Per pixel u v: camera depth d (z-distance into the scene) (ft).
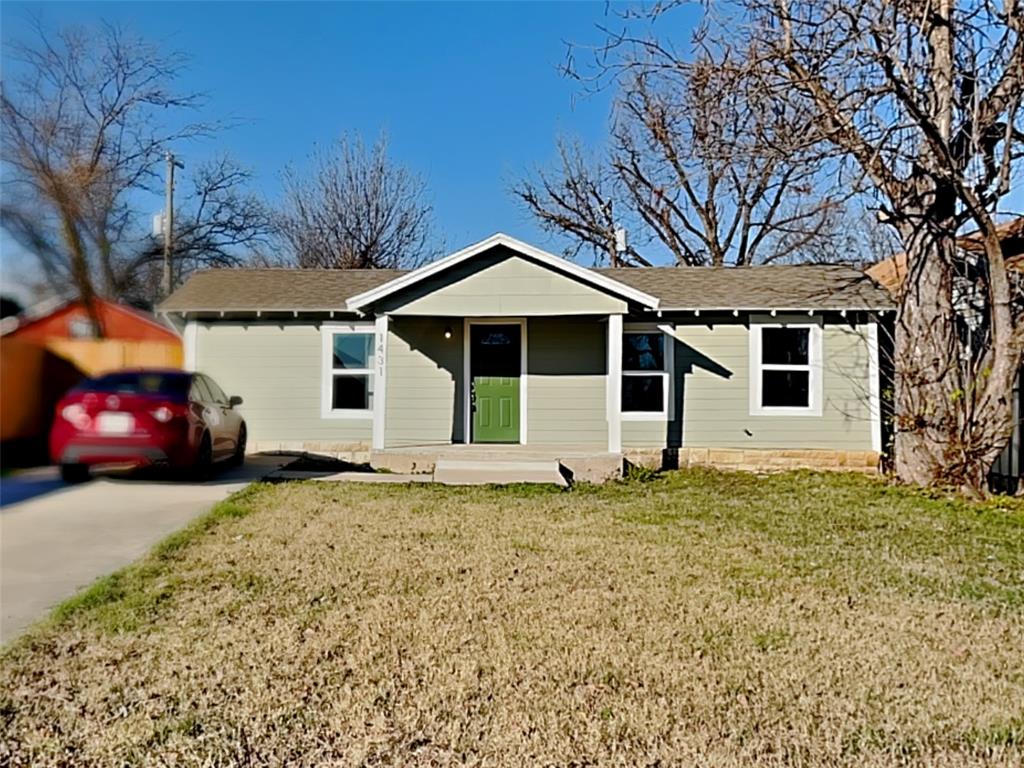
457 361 38.65
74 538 18.69
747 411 37.14
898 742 8.87
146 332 23.66
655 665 11.14
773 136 30.04
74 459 22.59
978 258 33.19
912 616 13.62
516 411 38.65
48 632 12.19
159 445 23.76
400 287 34.14
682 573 16.47
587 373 38.37
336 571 16.20
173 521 20.84
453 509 24.25
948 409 30.04
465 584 15.38
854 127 28.19
